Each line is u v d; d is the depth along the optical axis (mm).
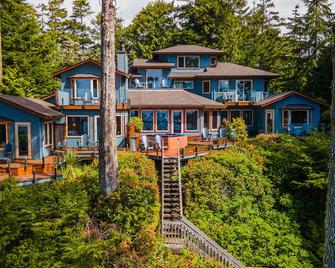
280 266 14992
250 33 54438
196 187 18078
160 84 39031
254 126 36125
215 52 38781
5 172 16406
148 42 56094
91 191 13062
